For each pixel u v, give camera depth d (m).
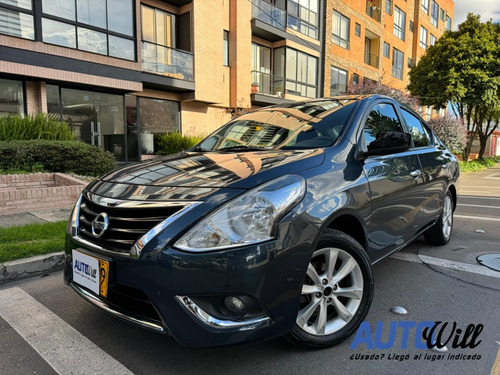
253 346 2.40
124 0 11.84
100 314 2.90
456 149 19.48
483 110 21.39
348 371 2.14
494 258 4.16
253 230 1.94
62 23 10.46
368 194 2.63
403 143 2.87
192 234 1.90
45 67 10.12
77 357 2.32
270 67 18.25
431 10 33.53
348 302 2.49
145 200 2.08
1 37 9.29
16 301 3.15
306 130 3.00
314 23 19.56
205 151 3.26
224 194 2.02
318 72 20.02
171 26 14.40
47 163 8.10
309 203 2.17
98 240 2.20
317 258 2.37
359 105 3.14
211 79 14.88
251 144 3.11
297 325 2.20
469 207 7.99
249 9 15.91
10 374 2.14
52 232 4.68
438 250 4.53
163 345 2.44
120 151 12.97
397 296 3.18
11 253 3.77
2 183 6.94
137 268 1.95
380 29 25.42
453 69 18.31
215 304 1.92
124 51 11.95
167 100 14.47
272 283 1.96
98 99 12.24
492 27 18.55
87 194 2.52
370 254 2.76
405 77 30.23
